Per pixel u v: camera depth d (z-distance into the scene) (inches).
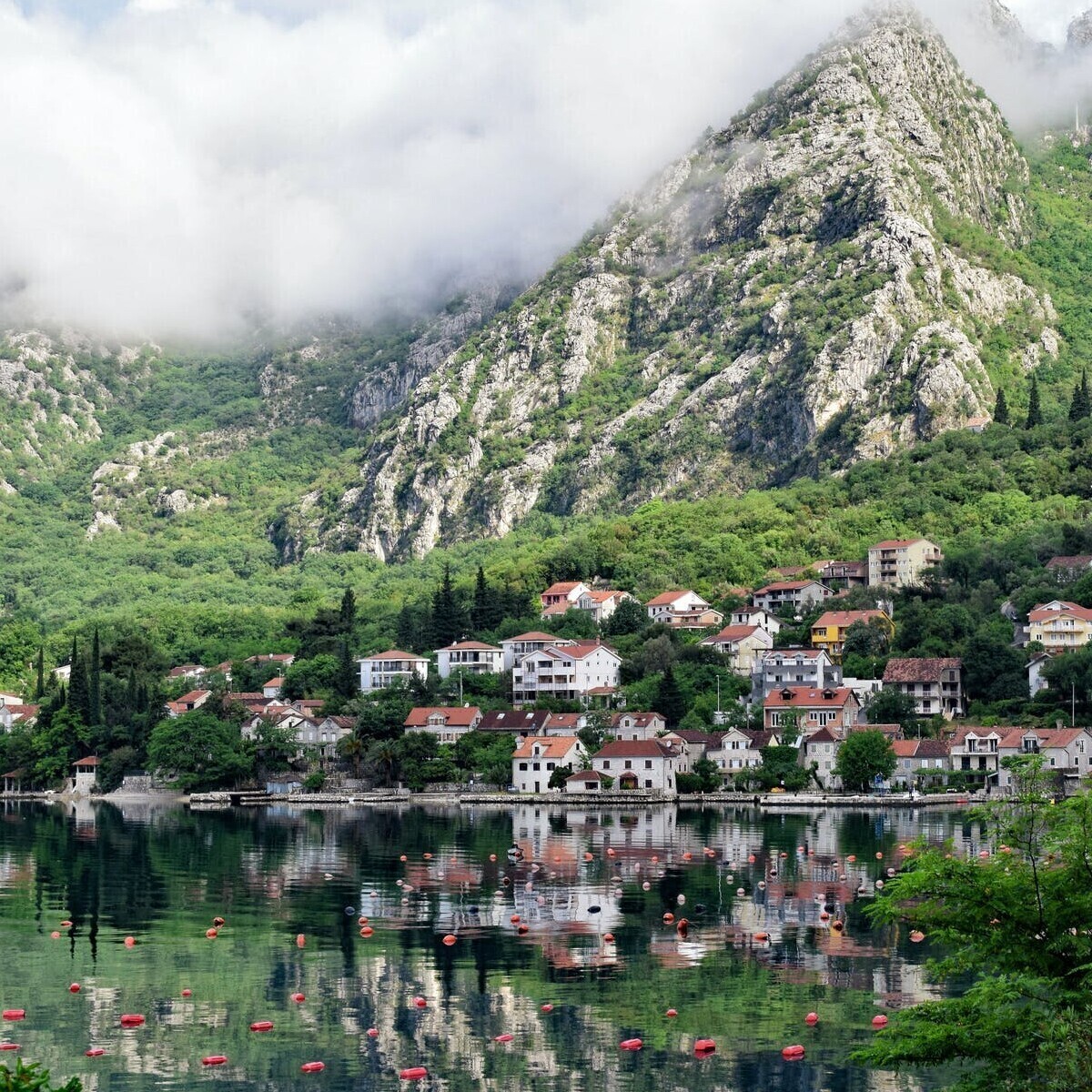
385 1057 4047.7
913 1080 3843.5
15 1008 4478.3
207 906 5994.1
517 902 6033.5
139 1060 4033.0
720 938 5300.2
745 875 6688.0
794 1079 3855.8
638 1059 4008.4
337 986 4702.3
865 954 5054.1
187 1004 4530.0
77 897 6225.4
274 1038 4200.3
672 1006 4461.1
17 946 5251.0
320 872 6929.1
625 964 4940.9
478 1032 4234.7
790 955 5049.2
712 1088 3791.8
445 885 6461.6
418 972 4862.2
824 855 7372.1
